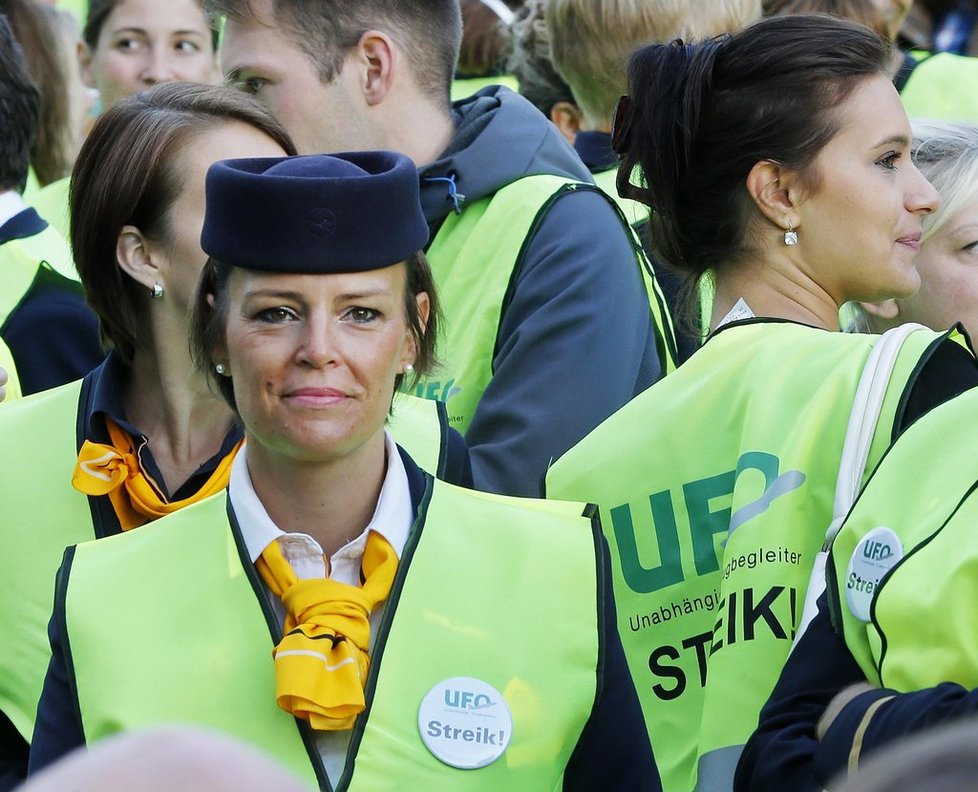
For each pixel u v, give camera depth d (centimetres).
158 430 665
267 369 523
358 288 526
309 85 859
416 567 540
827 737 494
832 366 623
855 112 668
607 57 982
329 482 539
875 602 508
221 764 282
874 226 670
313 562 541
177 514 560
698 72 681
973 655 486
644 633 654
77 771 282
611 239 847
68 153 1154
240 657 524
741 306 688
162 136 654
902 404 591
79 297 838
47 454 654
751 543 602
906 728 473
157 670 523
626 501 660
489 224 859
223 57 876
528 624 536
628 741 541
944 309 772
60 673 537
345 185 522
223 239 529
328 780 511
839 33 676
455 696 522
